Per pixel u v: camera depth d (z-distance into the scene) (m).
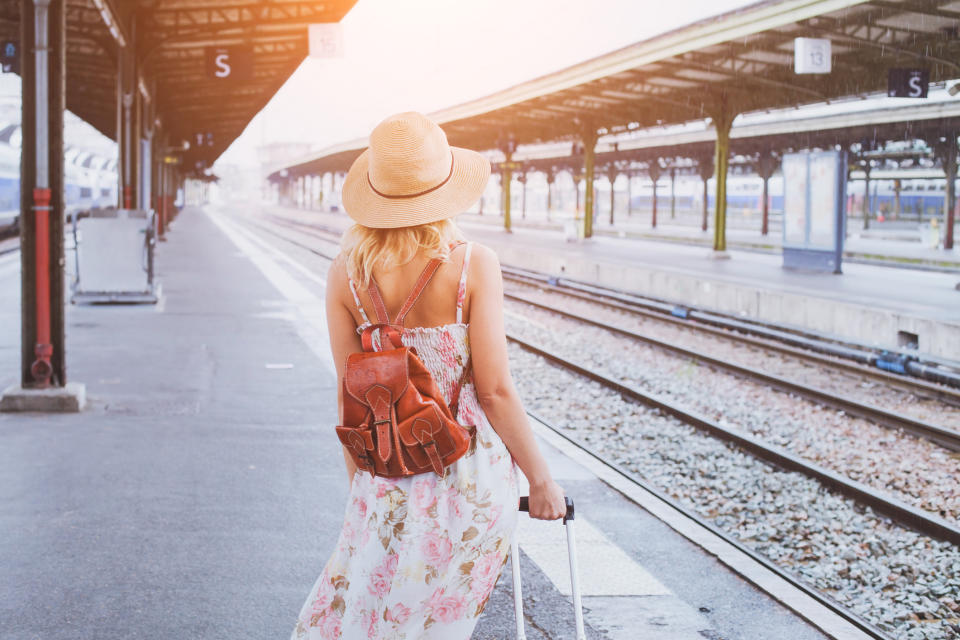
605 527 5.11
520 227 62.62
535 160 65.25
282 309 15.27
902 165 45.19
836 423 9.17
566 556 4.62
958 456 7.91
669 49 21.69
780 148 43.06
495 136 46.16
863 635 3.72
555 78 27.88
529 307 19.08
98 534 4.79
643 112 34.72
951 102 29.86
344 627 2.11
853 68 22.67
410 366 2.08
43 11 7.43
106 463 6.15
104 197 54.31
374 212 2.11
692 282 19.42
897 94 20.64
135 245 15.36
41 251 7.69
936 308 14.70
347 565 2.17
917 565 5.43
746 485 7.00
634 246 36.25
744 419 9.32
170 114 46.41
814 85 24.84
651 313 17.45
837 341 14.60
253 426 7.34
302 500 5.45
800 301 15.78
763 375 11.06
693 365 12.42
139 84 22.12
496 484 2.17
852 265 25.88
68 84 38.09
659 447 8.09
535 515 2.22
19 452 6.38
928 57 19.75
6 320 13.07
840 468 7.59
